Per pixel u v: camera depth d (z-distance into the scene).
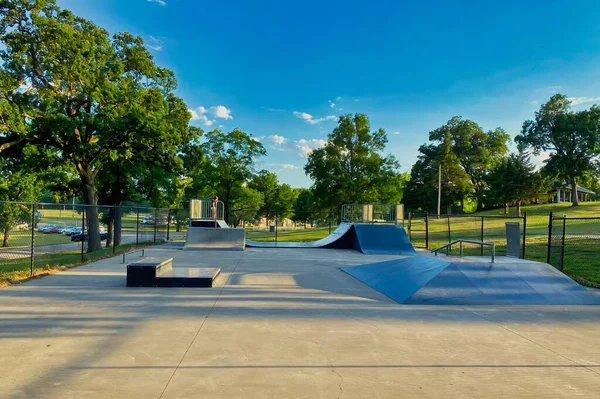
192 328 5.44
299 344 4.84
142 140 23.02
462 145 66.31
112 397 3.34
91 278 9.69
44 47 18.81
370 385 3.67
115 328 5.39
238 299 7.45
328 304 7.18
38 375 3.79
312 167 40.81
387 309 6.86
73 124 19.67
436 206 60.84
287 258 15.18
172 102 26.86
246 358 4.32
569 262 13.41
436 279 8.11
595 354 4.67
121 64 21.91
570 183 58.75
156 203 33.31
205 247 18.98
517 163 47.91
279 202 65.88
